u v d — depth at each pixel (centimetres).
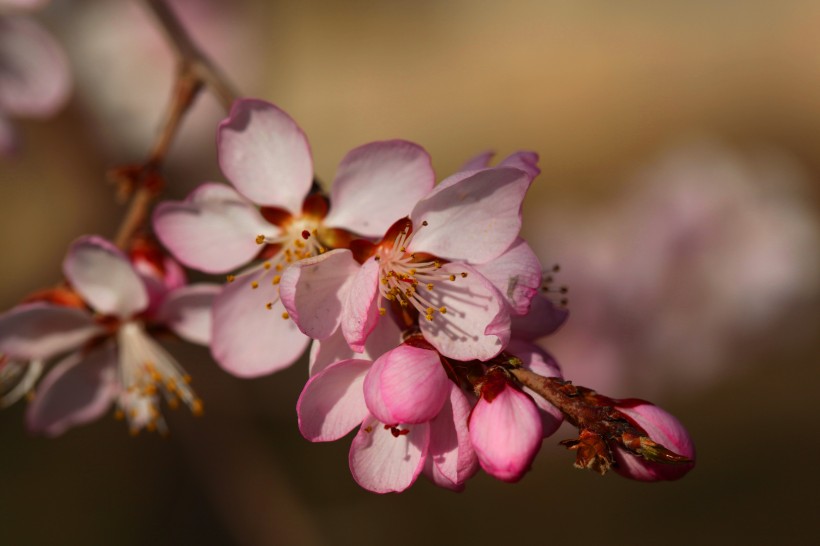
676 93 84
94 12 38
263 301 24
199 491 45
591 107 82
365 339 22
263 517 38
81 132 40
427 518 52
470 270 22
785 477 52
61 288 26
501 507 53
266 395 46
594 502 53
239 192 24
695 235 35
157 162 26
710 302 35
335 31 44
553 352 35
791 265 34
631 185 38
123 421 52
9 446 53
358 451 22
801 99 83
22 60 31
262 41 41
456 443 22
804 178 36
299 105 52
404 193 23
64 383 26
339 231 23
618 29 83
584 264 36
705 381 35
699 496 53
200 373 36
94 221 41
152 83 38
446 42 48
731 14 84
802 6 85
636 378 35
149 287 25
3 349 25
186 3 40
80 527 48
